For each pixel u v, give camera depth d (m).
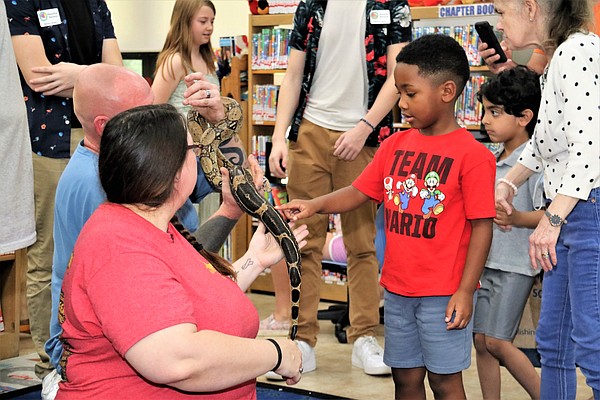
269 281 6.05
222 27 7.24
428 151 2.66
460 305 2.54
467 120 5.36
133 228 1.66
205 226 2.30
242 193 2.21
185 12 4.30
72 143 3.60
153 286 1.56
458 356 2.64
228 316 1.75
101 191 2.23
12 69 2.92
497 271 3.15
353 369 4.16
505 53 3.68
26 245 2.98
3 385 3.81
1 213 2.88
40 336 3.75
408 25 3.88
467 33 5.35
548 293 2.68
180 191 1.78
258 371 1.70
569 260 2.53
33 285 3.67
